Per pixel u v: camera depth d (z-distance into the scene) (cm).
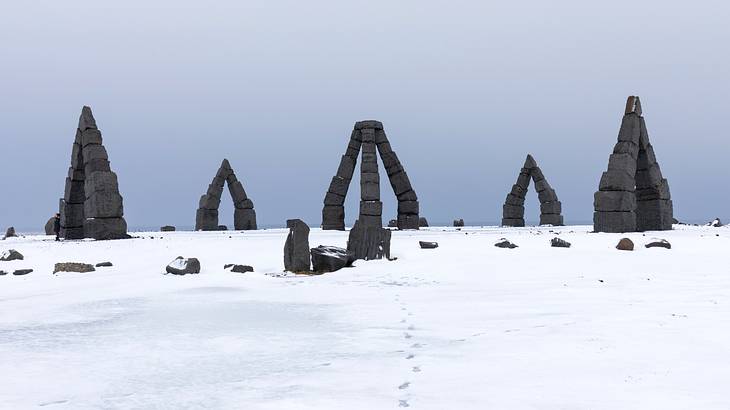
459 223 3928
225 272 1419
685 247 1659
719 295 871
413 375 478
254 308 885
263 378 486
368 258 1552
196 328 725
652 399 389
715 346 536
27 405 429
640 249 1620
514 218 3731
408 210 2898
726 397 389
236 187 3566
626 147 2230
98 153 2289
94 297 1049
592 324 664
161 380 489
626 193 2194
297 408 400
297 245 1454
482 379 455
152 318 807
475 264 1382
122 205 2270
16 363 556
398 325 716
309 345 614
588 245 1720
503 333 637
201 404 420
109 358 573
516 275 1223
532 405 387
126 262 1636
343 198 2895
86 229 2277
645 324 650
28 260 1697
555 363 494
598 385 425
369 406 399
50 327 752
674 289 956
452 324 707
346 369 506
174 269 1400
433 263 1431
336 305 905
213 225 3528
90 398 443
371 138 2752
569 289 998
